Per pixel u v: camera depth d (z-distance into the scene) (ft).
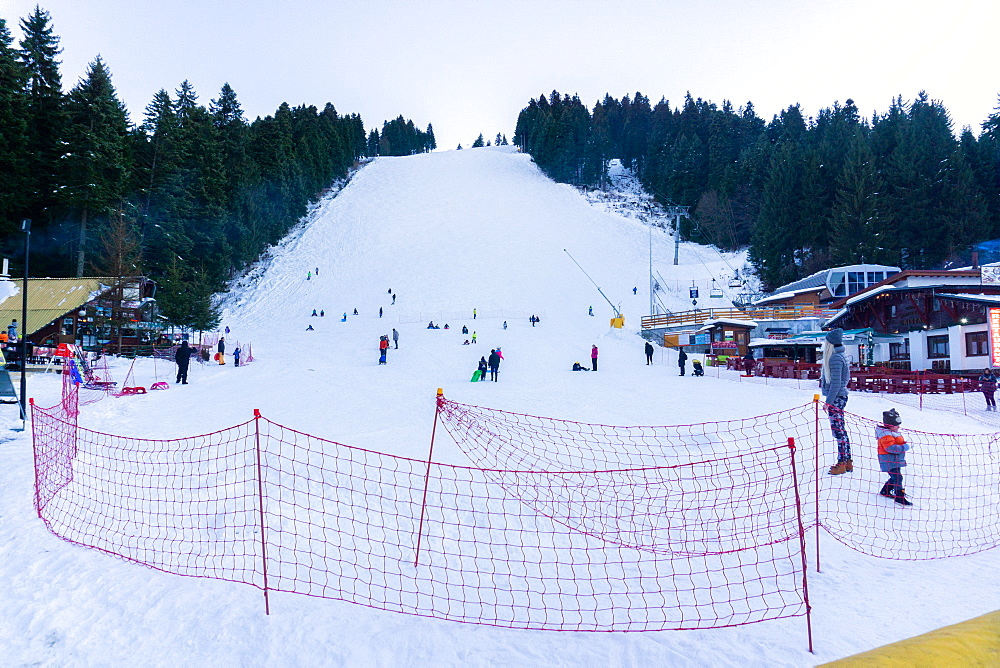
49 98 163.22
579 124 433.48
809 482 24.79
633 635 13.14
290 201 304.30
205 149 217.36
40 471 25.21
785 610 14.34
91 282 113.80
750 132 381.60
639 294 221.05
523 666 11.96
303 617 13.70
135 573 15.79
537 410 47.83
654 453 30.63
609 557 17.79
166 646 12.44
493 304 208.74
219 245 212.43
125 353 115.44
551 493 23.38
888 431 23.32
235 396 59.21
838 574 16.55
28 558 16.44
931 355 88.12
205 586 15.06
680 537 19.33
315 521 19.75
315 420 41.57
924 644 12.11
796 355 115.85
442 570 16.65
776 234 233.76
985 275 92.84
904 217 211.61
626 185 411.75
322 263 262.06
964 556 18.10
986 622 13.15
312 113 409.69
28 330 101.86
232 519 19.69
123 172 170.40
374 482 24.18
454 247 268.00
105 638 12.70
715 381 76.07
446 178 385.09
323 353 134.51
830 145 254.88
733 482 24.97
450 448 30.99
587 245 279.28
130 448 30.07
